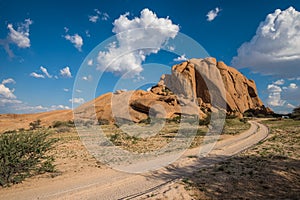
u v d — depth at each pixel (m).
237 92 94.38
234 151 16.08
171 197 7.27
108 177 9.71
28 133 10.30
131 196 7.39
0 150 8.85
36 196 7.42
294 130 32.94
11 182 8.94
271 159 12.64
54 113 66.62
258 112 97.50
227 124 43.22
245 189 8.02
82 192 7.83
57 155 15.91
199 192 7.75
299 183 8.61
